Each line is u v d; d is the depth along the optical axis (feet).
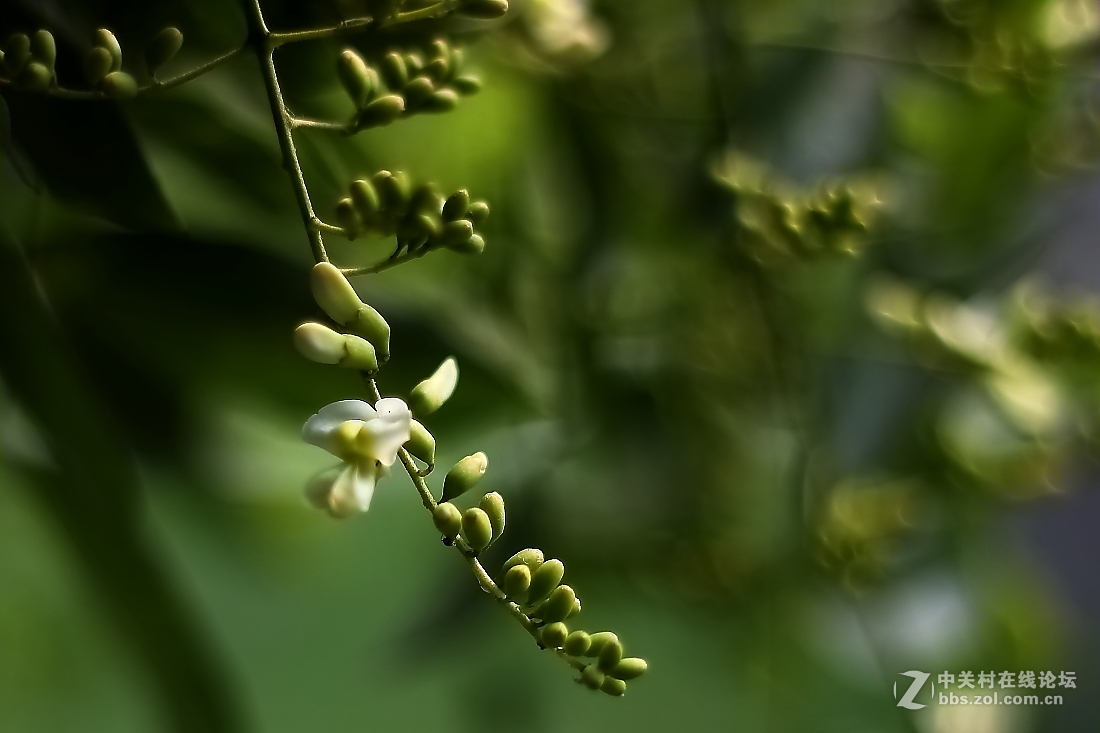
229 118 1.74
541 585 1.58
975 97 2.24
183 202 1.77
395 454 1.59
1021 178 2.32
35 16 1.66
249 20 1.62
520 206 1.93
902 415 2.26
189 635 1.71
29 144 1.66
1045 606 2.59
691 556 2.33
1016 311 2.20
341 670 2.94
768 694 2.39
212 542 1.84
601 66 1.98
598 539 2.27
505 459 2.05
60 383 1.69
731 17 2.07
